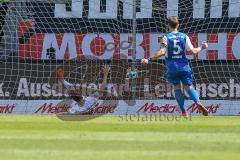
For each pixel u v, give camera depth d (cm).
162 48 4356
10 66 5878
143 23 5897
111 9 5925
